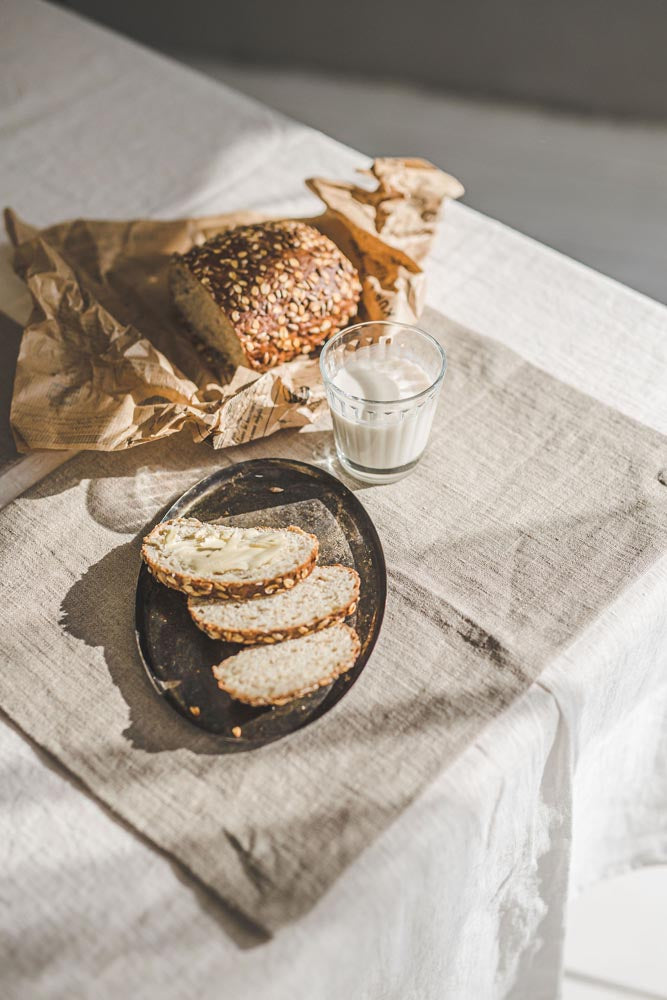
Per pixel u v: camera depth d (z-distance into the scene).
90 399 0.96
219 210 1.16
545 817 0.89
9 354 1.03
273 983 0.73
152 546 0.88
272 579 0.85
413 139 2.58
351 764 0.80
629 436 0.96
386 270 1.06
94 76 1.31
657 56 2.48
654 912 1.27
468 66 2.69
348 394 0.90
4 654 0.86
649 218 2.34
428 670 0.84
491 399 0.99
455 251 1.12
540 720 0.82
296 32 2.77
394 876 0.76
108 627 0.87
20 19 1.37
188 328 1.05
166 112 1.27
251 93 2.76
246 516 0.92
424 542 0.91
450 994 0.93
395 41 2.70
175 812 0.79
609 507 0.92
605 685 0.87
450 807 0.79
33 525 0.93
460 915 0.87
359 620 0.87
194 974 0.73
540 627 0.86
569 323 1.06
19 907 0.76
